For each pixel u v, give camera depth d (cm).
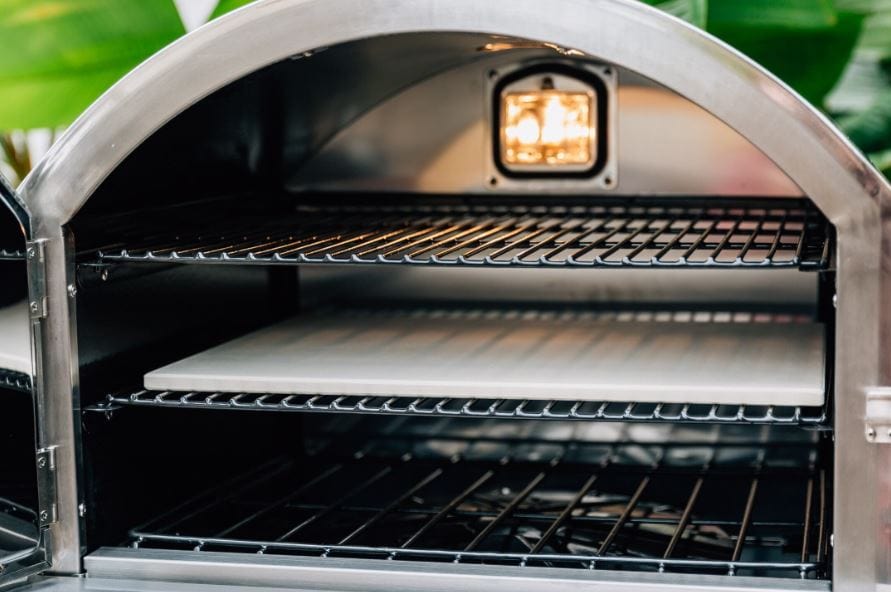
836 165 100
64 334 117
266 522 147
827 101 197
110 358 125
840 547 105
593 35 104
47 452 118
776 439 161
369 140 168
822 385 117
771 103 101
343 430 175
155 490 135
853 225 101
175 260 120
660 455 166
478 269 169
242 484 155
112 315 126
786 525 144
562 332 154
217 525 145
